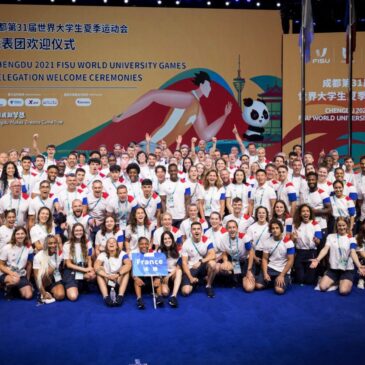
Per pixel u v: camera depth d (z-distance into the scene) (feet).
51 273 22.04
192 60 44.52
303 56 36.27
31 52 43.16
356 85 45.16
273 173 27.86
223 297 22.27
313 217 23.93
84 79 43.80
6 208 24.95
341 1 44.50
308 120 45.34
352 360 16.31
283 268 22.99
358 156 45.44
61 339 17.92
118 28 43.83
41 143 43.75
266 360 16.30
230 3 44.47
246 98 45.06
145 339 17.89
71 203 25.52
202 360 16.29
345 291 22.27
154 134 44.78
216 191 27.73
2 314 20.33
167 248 22.71
